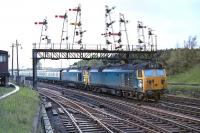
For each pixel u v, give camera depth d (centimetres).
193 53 6556
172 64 6519
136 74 3653
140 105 3175
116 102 3394
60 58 5312
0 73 4059
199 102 3344
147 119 2356
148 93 3516
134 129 1984
